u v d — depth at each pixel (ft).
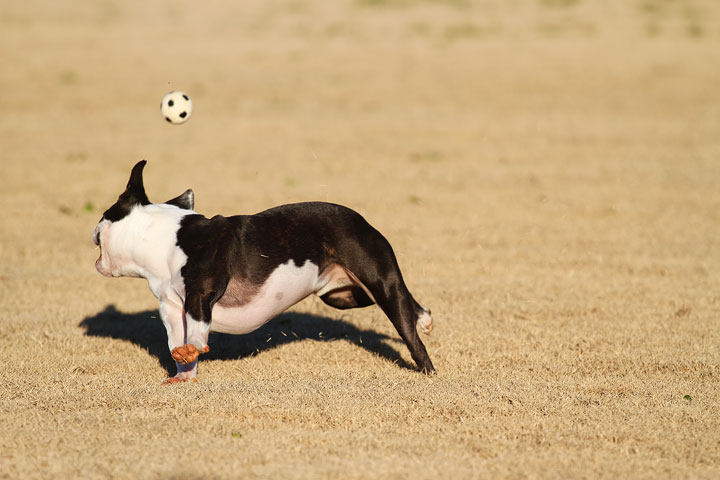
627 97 97.76
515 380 28.40
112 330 34.45
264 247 27.04
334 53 127.13
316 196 58.70
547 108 92.27
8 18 150.92
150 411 24.81
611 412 25.25
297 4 181.57
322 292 29.01
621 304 37.96
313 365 30.42
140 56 121.19
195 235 26.81
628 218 54.49
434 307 37.52
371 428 23.89
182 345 26.37
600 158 71.51
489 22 156.25
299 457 21.80
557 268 44.19
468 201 58.54
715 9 165.37
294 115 88.79
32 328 34.06
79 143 75.05
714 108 91.61
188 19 162.30
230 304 27.04
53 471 20.88
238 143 76.33
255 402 25.39
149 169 66.64
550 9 168.96
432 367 28.94
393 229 51.60
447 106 93.45
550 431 23.72
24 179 62.69
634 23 151.94
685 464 21.83
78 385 27.32
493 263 45.06
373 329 35.17
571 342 32.78
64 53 120.78
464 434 23.58
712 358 30.81
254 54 125.49
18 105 90.02
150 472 20.79
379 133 80.84
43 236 49.52
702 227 52.21
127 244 27.30
